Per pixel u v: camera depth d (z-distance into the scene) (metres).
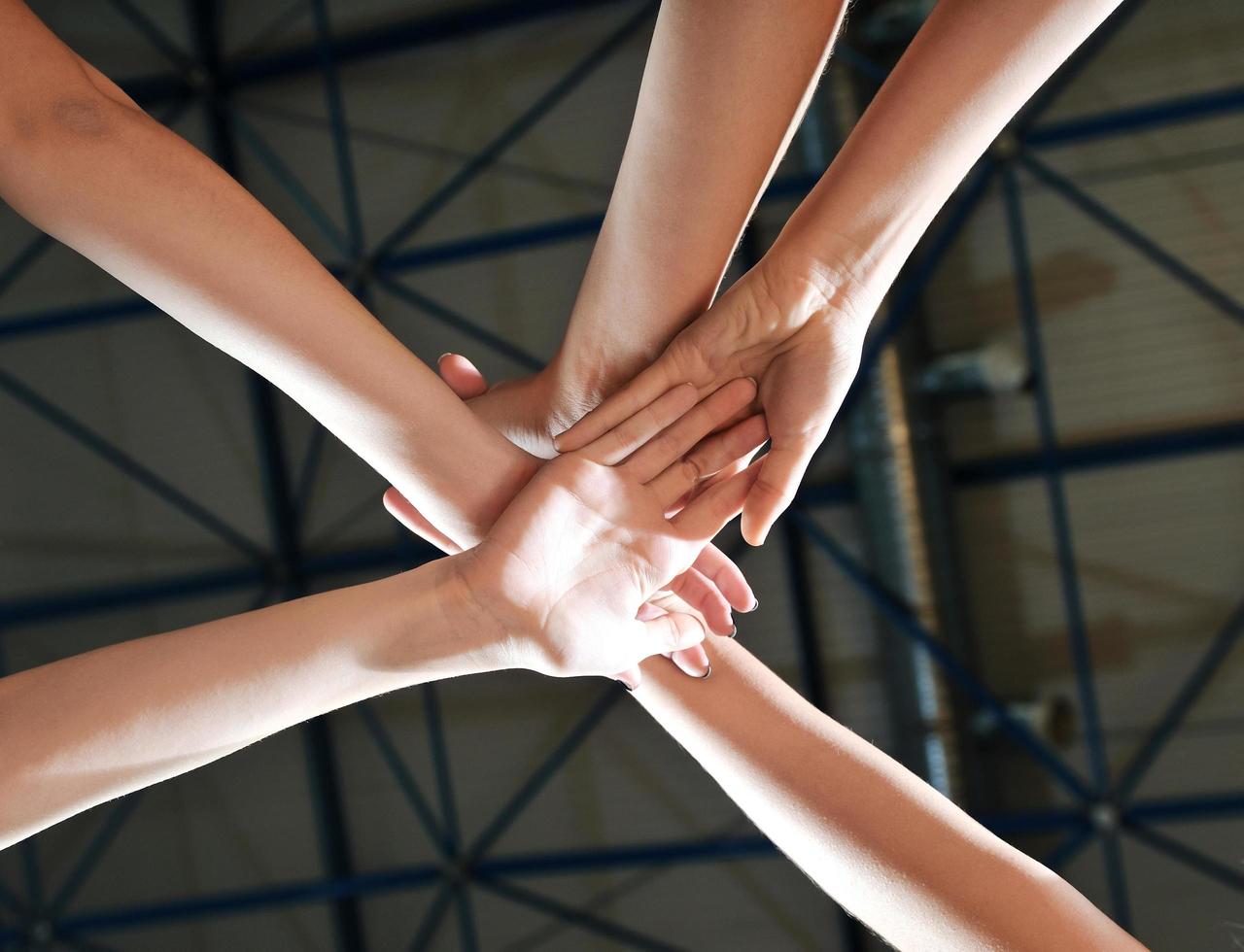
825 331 0.93
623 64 4.36
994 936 0.83
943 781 4.05
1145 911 4.04
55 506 4.64
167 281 0.77
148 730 0.75
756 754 0.94
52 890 4.65
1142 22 3.98
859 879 0.89
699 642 0.96
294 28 4.47
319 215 4.48
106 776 0.75
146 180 0.75
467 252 4.40
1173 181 3.99
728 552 4.28
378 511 4.56
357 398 0.84
